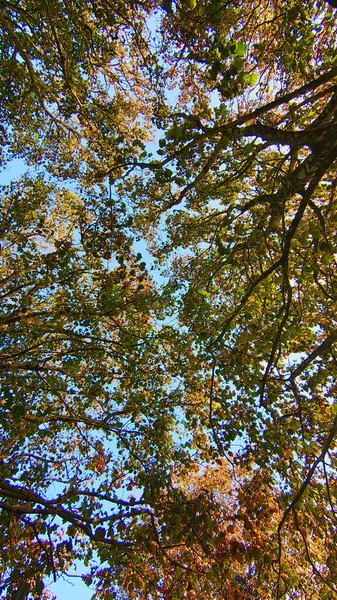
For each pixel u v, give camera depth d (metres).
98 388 8.20
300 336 7.45
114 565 6.07
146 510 6.64
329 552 5.43
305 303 7.46
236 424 6.68
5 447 7.90
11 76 9.73
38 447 9.43
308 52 6.52
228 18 5.58
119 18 8.20
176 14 6.13
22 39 9.38
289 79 7.32
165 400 8.55
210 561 6.06
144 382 8.96
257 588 6.11
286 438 6.10
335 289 5.86
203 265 8.55
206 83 7.48
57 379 8.69
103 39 8.80
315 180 3.74
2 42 9.36
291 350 7.50
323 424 6.42
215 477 8.46
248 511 5.52
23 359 8.86
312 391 6.76
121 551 6.22
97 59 9.34
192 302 6.87
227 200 7.32
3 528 6.77
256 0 6.64
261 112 3.46
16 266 11.38
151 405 8.48
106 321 9.58
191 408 8.66
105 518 6.60
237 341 7.48
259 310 8.04
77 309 8.62
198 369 8.48
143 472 7.20
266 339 6.84
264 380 4.45
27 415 7.61
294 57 6.68
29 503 7.26
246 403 7.07
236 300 8.31
